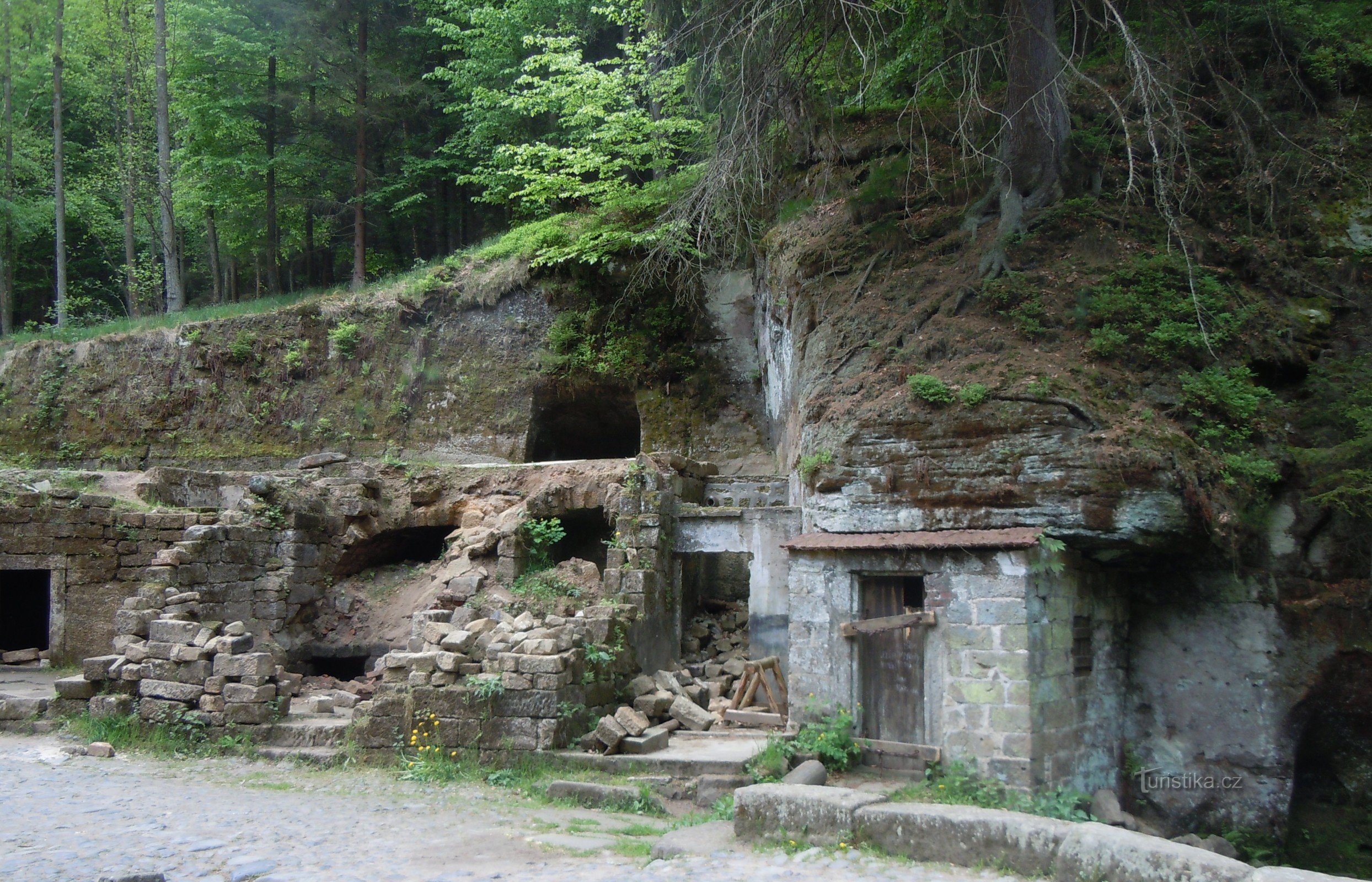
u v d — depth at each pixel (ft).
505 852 21.45
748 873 18.78
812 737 32.50
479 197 88.38
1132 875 16.61
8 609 49.93
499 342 67.77
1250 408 35.42
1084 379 34.81
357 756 31.96
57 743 32.76
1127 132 37.50
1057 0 44.96
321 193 93.40
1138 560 34.42
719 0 41.34
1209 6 47.01
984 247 41.93
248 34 88.53
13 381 77.30
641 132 68.49
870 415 36.29
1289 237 41.68
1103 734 34.83
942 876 18.21
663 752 32.30
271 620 43.65
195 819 23.61
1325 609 34.68
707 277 62.64
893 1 45.16
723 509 44.91
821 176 52.29
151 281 95.91
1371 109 45.24
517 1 80.89
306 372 72.02
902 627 32.83
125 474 51.70
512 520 43.88
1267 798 34.32
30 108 106.22
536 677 31.81
